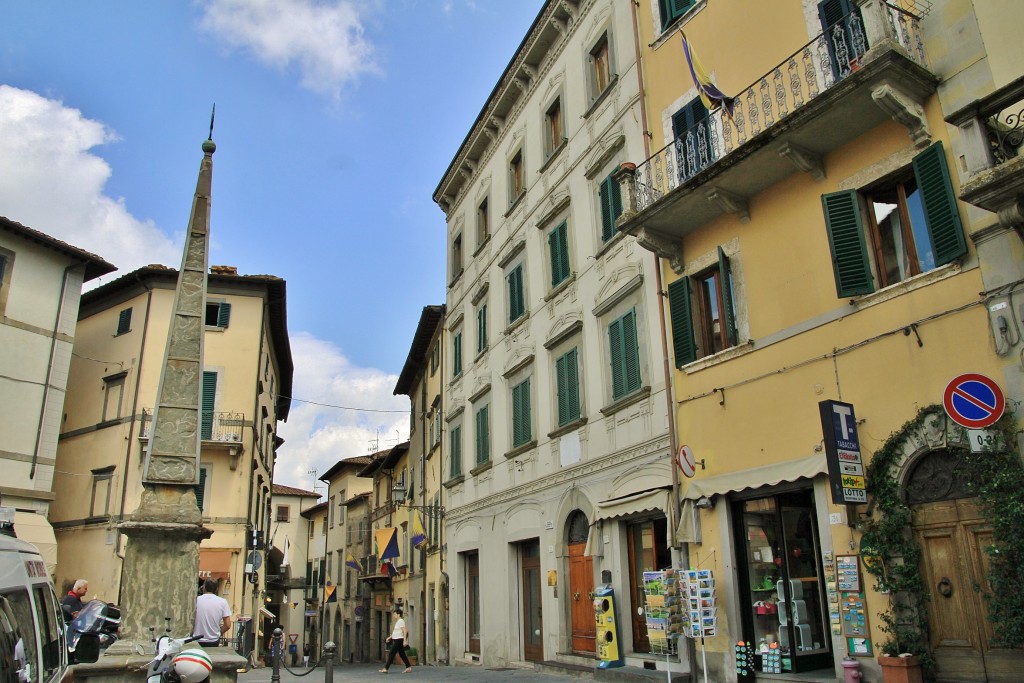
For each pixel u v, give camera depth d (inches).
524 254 842.2
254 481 1241.4
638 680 526.0
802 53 499.5
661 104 619.2
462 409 999.0
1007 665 346.3
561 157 775.7
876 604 398.0
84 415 1206.9
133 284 1217.4
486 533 875.4
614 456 623.5
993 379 362.3
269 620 2011.6
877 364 416.5
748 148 469.4
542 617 730.2
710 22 582.9
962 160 383.9
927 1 420.2
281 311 1360.7
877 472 403.9
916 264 415.2
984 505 357.4
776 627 470.6
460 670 847.1
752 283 506.0
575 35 777.6
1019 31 378.9
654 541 583.2
